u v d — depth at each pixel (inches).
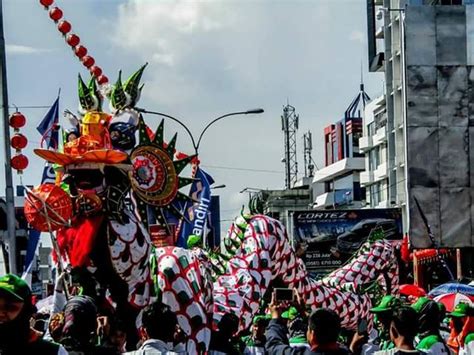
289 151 2802.7
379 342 395.2
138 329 409.4
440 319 346.0
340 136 2925.7
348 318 648.4
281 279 596.7
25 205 390.9
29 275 620.1
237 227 580.7
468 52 864.3
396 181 2041.1
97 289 399.2
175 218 455.2
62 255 400.8
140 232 405.1
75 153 389.1
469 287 764.6
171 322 299.3
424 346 332.2
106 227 394.9
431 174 860.0
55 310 402.6
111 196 395.9
